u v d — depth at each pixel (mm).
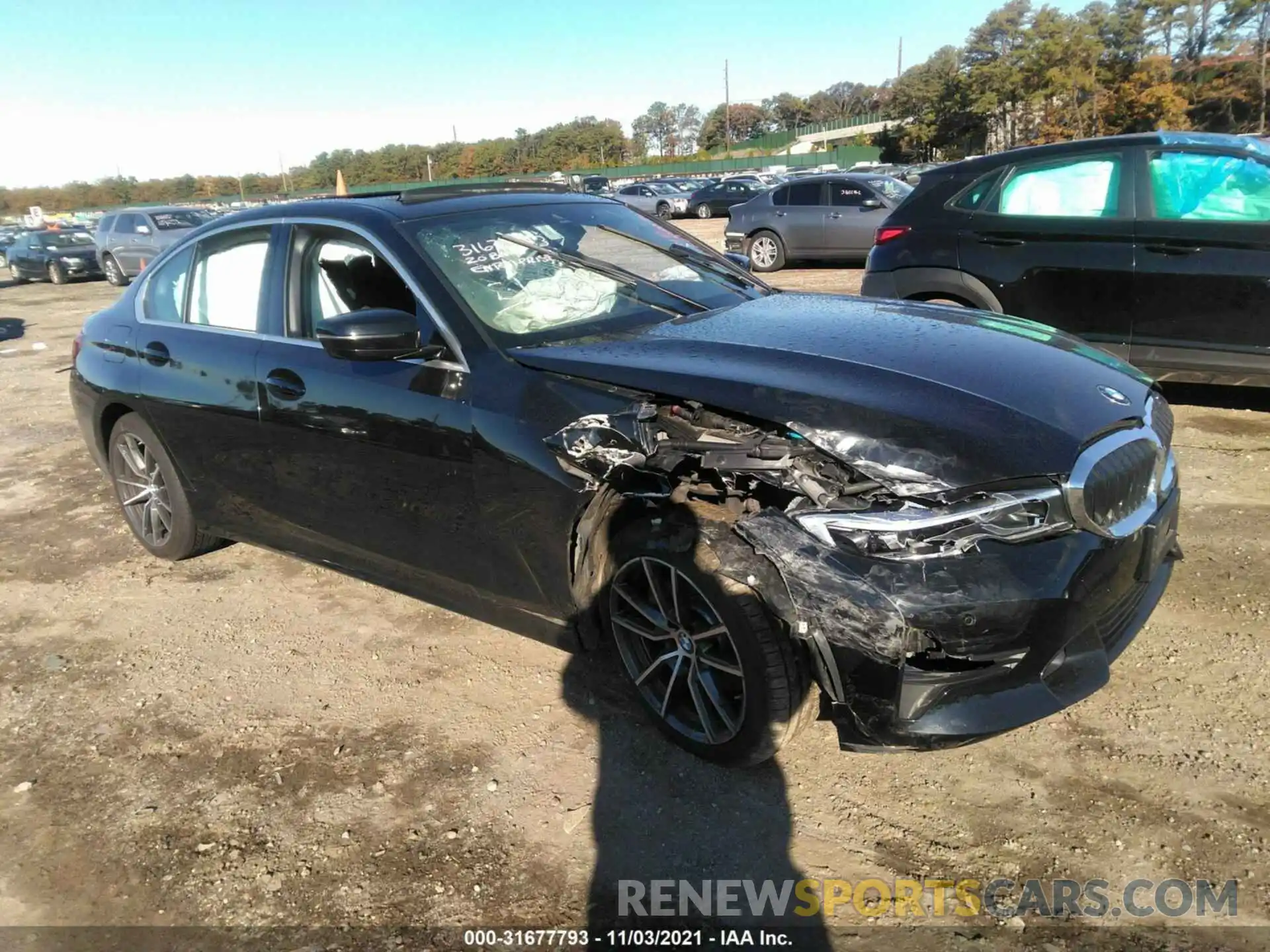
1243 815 2469
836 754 2840
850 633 2268
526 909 2342
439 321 3062
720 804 2664
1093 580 2383
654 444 2551
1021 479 2279
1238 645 3232
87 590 4336
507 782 2814
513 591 3059
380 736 3082
